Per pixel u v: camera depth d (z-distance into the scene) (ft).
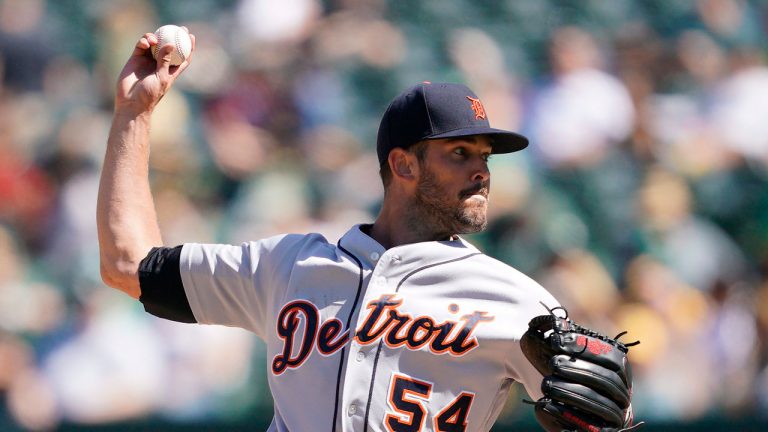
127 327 83.87
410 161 34.83
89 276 90.58
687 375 85.56
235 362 82.74
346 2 113.29
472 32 111.96
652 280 89.66
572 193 96.89
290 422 32.65
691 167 100.27
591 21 113.91
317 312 33.35
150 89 36.27
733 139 102.53
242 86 103.96
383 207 36.09
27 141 100.42
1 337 85.15
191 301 35.09
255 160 99.71
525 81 106.83
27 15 109.70
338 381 32.14
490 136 35.14
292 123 103.30
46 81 107.34
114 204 35.78
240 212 94.99
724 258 93.91
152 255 35.42
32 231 94.58
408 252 33.45
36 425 82.12
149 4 114.83
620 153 100.99
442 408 31.60
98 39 111.14
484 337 31.83
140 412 81.82
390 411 31.48
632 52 109.50
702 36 112.57
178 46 36.68
